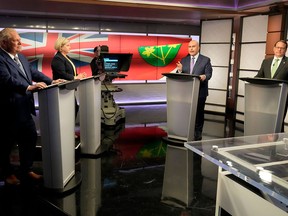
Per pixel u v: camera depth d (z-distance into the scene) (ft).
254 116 11.02
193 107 12.80
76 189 8.77
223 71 21.11
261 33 17.94
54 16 21.13
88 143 11.60
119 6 16.46
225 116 20.94
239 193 5.01
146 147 13.12
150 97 25.48
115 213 7.45
